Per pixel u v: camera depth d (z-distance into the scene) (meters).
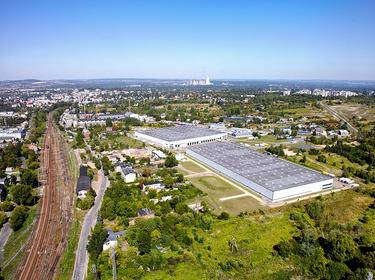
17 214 108.56
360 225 103.06
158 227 100.44
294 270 81.75
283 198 128.25
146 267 83.19
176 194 129.12
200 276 79.75
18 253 93.06
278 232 101.06
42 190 143.38
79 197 131.75
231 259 86.25
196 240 96.25
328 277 78.12
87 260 88.00
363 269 75.31
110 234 97.44
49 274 83.00
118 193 127.44
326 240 94.31
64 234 103.69
